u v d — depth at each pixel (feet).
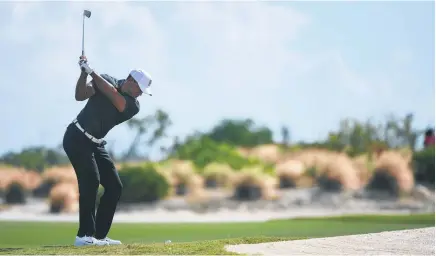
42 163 399.03
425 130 307.99
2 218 219.61
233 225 164.55
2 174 296.92
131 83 79.15
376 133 371.97
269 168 328.29
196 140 453.99
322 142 376.48
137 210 274.98
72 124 78.79
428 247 75.87
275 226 155.84
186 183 311.06
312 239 80.89
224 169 337.93
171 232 141.28
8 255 71.92
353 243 78.07
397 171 285.02
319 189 296.10
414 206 263.70
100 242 79.77
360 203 274.57
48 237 127.85
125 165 296.10
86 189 78.54
